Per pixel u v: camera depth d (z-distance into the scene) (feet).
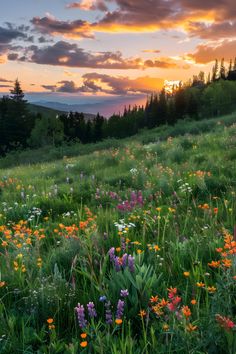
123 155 53.16
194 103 341.21
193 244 15.37
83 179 37.37
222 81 358.43
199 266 12.84
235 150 39.19
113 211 22.12
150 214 20.49
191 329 8.66
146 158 46.06
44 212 25.68
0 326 10.50
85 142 368.89
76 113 388.98
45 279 12.38
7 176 47.93
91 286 12.22
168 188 27.50
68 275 13.91
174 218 19.25
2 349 9.69
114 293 11.82
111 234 17.26
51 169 52.70
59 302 11.82
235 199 22.08
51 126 312.29
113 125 381.60
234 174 29.25
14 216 24.49
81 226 17.37
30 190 33.01
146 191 26.99
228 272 10.40
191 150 46.60
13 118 288.92
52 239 18.84
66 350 9.48
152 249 14.93
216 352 8.77
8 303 12.32
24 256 14.78
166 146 54.29
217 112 346.54
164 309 10.41
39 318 11.36
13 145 284.20
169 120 341.21
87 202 27.53
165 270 13.50
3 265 14.47
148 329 10.42
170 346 8.75
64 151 157.69
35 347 10.19
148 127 355.36
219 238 15.58
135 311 10.97
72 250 15.03
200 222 18.84
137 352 9.15
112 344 9.17
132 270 12.46
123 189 32.30
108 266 14.46
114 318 11.00
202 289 11.74
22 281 12.87
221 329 8.99
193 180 27.53
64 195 28.32
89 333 9.59
